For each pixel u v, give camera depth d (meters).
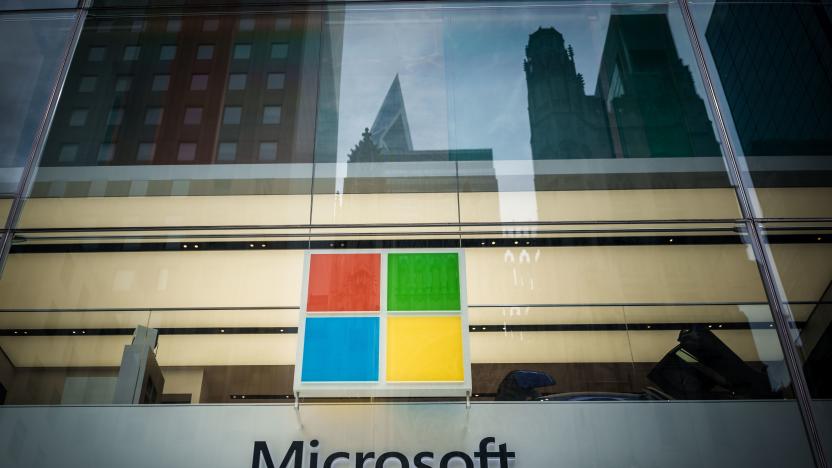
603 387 4.17
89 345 4.31
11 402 4.08
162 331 4.38
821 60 5.66
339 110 5.65
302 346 4.31
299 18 6.27
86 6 6.22
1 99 5.55
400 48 6.09
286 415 4.07
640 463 3.90
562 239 4.85
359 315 4.44
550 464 3.92
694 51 5.83
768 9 5.95
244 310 4.48
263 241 4.84
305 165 5.29
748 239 4.79
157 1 6.29
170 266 4.69
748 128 5.34
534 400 4.13
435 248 4.79
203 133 5.48
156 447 3.96
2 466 3.86
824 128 5.30
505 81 5.84
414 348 4.31
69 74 5.77
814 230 4.80
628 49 5.93
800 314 4.42
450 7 6.32
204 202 5.07
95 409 4.08
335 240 4.85
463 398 4.14
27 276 4.61
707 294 4.54
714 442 3.96
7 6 6.13
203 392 4.14
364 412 4.09
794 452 3.91
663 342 4.34
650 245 4.79
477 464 3.93
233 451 3.95
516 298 4.54
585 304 4.52
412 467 3.92
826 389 4.11
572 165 5.26
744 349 4.30
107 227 4.89
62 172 5.17
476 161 5.32
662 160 5.23
